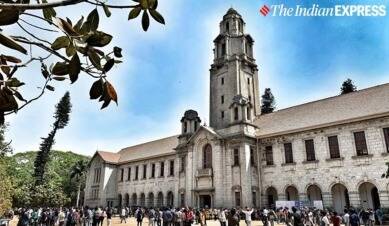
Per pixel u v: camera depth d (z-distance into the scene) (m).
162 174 59.25
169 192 56.16
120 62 2.31
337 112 39.81
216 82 53.69
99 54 2.18
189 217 26.89
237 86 49.78
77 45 2.07
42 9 1.99
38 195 56.06
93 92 2.21
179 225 26.73
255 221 36.69
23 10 1.87
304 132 40.28
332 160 36.81
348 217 26.64
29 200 54.75
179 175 51.19
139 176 64.19
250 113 46.91
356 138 35.97
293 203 35.91
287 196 40.97
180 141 53.69
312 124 40.31
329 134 38.00
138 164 65.69
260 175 42.91
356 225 24.38
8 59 2.26
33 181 61.72
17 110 2.30
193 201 46.44
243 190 41.12
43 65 2.37
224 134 46.53
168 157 58.78
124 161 68.81
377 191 34.72
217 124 50.81
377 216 30.70
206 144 48.00
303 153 39.69
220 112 51.00
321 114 41.62
